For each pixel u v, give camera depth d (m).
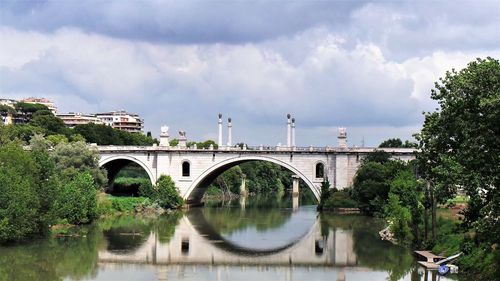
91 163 135.12
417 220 84.38
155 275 70.12
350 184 140.75
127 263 76.88
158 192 143.62
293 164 143.38
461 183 54.31
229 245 92.06
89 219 112.56
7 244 85.75
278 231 107.25
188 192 147.88
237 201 181.12
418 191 88.25
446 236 77.88
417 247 82.56
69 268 72.69
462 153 52.44
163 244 91.81
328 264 77.12
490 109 48.06
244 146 146.00
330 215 130.38
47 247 85.56
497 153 50.25
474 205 55.66
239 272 72.56
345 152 140.50
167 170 148.25
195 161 147.62
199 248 89.12
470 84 51.75
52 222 91.88
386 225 110.62
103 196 135.88
